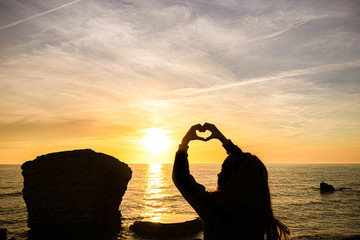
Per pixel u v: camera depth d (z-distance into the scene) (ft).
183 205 176.24
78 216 84.79
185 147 5.85
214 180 420.77
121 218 119.34
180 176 5.44
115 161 100.07
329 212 138.92
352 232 89.35
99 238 81.87
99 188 88.53
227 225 5.29
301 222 111.45
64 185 87.25
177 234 80.28
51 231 85.97
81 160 87.25
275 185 322.96
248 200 5.30
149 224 85.10
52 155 90.33
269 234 5.46
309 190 264.31
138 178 516.73
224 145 5.82
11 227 101.50
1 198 202.08
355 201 184.75
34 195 88.69
